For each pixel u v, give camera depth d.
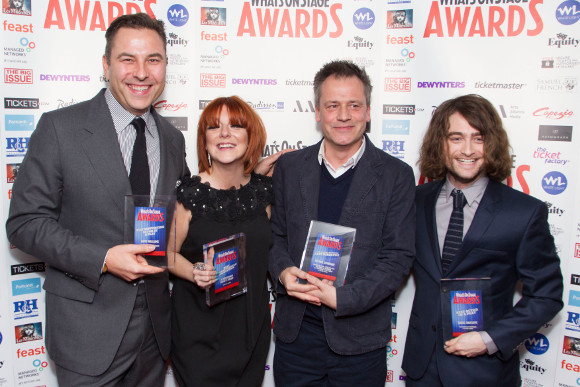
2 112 2.15
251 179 2.01
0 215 2.18
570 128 2.18
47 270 1.77
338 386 1.88
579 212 2.20
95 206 1.65
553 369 2.28
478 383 1.67
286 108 2.43
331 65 1.89
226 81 2.40
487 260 1.69
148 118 1.87
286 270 1.83
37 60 2.19
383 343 1.84
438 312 1.75
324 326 1.79
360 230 1.82
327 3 2.37
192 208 1.81
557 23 2.16
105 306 1.70
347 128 1.82
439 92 2.33
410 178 1.87
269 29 2.38
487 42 2.25
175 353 1.88
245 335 1.87
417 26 2.32
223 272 1.76
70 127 1.64
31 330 2.30
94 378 1.72
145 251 1.59
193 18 2.36
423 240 1.84
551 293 1.68
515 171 2.28
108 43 1.73
